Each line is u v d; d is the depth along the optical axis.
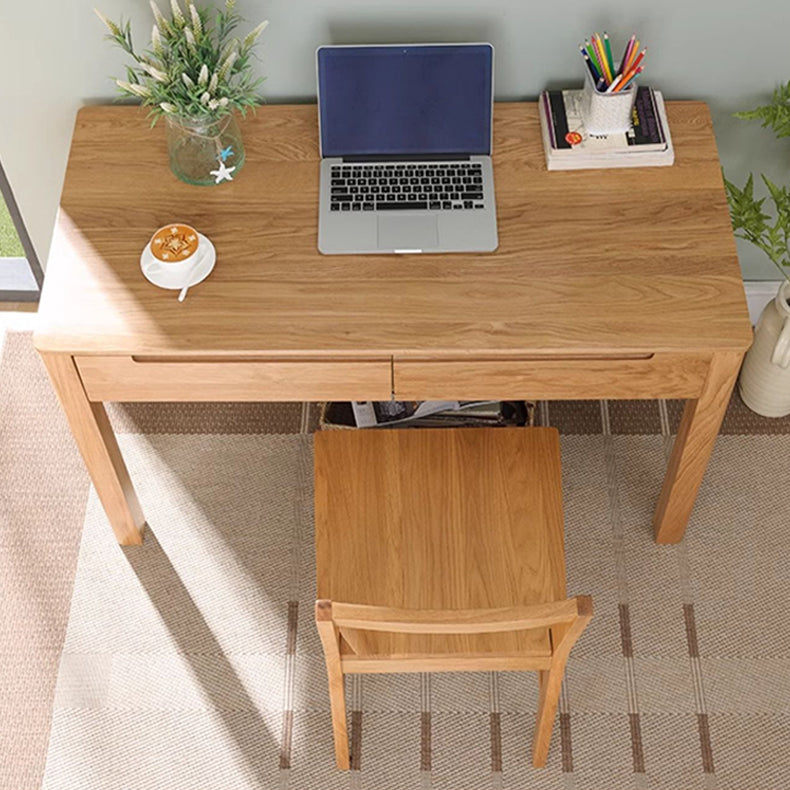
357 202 2.10
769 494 2.60
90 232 2.07
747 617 2.45
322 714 2.35
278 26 2.15
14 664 2.40
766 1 2.11
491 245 2.04
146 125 2.22
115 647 2.42
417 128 2.15
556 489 2.09
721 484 2.61
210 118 2.02
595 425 2.69
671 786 2.27
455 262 2.04
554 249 2.04
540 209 2.10
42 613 2.46
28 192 2.52
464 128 2.15
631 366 2.00
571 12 2.13
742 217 2.31
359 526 2.06
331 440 2.14
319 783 2.28
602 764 2.29
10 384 2.76
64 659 2.41
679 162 2.15
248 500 2.60
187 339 1.95
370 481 2.10
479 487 2.09
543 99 2.21
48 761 2.30
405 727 2.33
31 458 2.65
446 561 2.03
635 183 2.13
